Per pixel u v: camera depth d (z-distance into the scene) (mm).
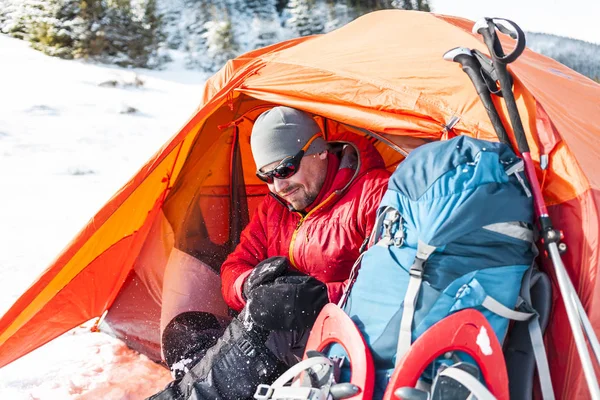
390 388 1592
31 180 6555
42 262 4094
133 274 3207
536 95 2182
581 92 2863
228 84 2879
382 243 1923
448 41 2605
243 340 2154
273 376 2143
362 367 1711
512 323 1884
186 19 26484
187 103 13406
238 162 3346
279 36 27766
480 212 1786
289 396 1714
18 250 4348
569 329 1827
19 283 3682
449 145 1955
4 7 20203
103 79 14594
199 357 2592
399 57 2568
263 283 2217
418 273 1759
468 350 1668
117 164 7559
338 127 3359
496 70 2055
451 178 1848
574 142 2084
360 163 2506
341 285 2273
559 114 2248
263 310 2111
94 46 18500
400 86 2395
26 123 9539
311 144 2510
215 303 2992
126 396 2572
